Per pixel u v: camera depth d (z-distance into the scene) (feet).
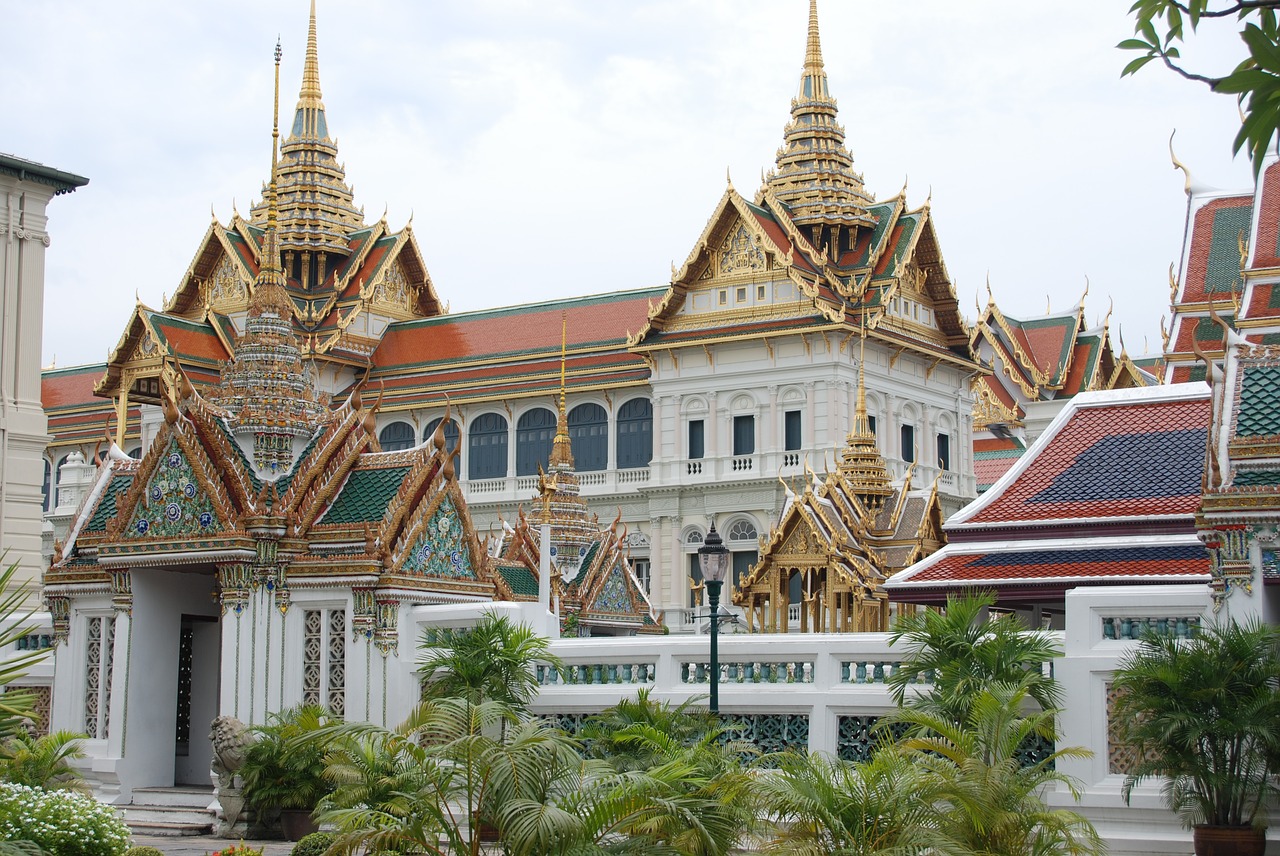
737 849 70.08
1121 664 76.13
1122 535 100.12
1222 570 77.46
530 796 61.31
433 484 108.06
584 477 321.11
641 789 60.08
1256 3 32.81
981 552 104.27
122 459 122.11
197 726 118.01
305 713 94.58
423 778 65.57
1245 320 131.44
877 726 74.38
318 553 106.32
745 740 88.84
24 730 97.09
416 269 371.15
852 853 59.62
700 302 312.50
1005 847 62.08
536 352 333.21
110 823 70.95
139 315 339.98
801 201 318.04
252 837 96.73
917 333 314.76
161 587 114.32
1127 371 385.70
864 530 147.43
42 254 202.90
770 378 300.81
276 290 113.70
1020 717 79.10
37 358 201.98
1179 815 75.87
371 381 349.00
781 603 144.66
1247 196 162.61
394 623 103.04
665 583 307.58
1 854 65.16
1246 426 80.33
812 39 330.54
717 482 302.25
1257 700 69.10
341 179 377.71
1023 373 375.86
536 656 93.91
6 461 196.13
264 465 108.06
